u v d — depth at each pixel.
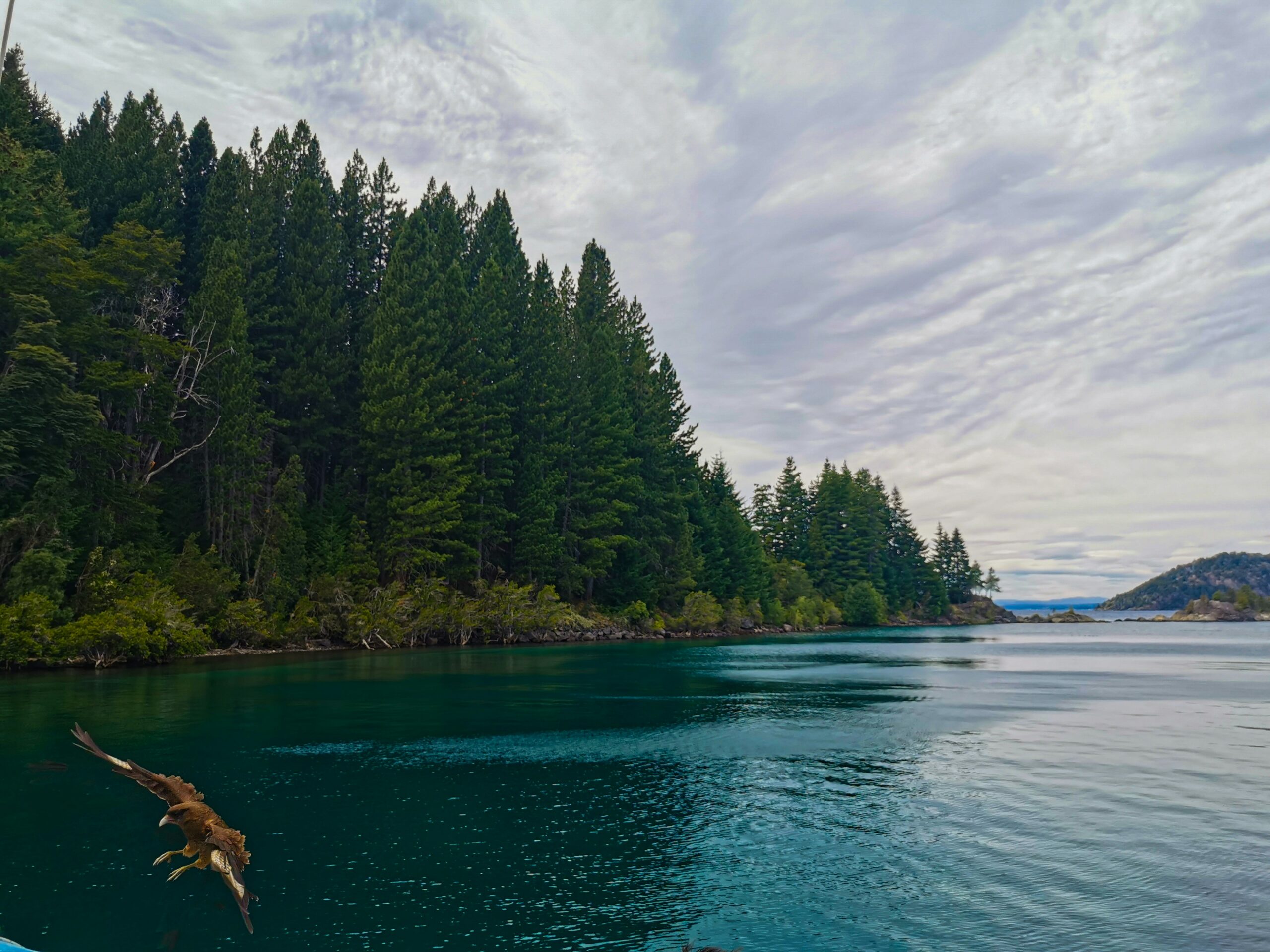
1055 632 155.25
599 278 122.12
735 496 145.12
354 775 19.73
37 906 11.59
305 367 80.69
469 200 118.12
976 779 19.28
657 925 10.95
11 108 76.06
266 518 68.31
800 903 11.66
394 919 11.16
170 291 72.06
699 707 32.84
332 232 87.75
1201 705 33.50
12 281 52.22
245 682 39.72
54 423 49.38
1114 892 11.99
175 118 97.75
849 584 173.00
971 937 10.48
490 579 90.75
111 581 51.09
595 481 99.62
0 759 20.86
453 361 87.44
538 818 16.05
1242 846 14.05
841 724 27.95
